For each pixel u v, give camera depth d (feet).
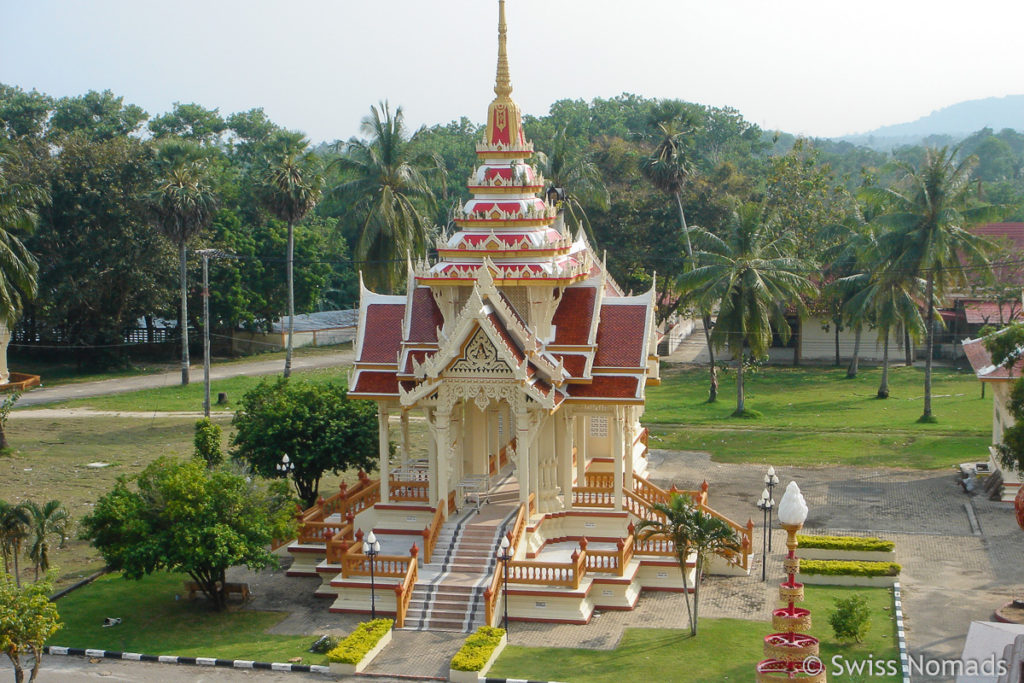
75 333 315.37
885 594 126.00
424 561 128.06
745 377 289.53
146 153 309.01
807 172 331.57
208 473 134.51
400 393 131.54
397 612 120.16
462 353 130.00
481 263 137.49
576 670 106.42
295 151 266.77
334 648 110.32
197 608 127.34
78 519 163.02
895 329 262.88
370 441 160.45
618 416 134.62
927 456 192.44
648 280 325.21
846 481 177.58
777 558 139.23
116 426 233.55
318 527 139.95
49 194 288.71
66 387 286.46
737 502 165.78
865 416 229.04
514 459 131.23
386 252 248.32
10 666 110.22
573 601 120.37
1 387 274.98
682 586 129.59
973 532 147.95
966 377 275.80
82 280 293.23
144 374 307.17
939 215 214.90
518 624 120.78
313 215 405.59
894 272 227.81
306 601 129.59
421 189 249.96
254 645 115.14
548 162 263.90
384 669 108.47
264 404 165.58
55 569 103.45
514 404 129.08
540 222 141.18
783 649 81.46
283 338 351.25
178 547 117.39
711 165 442.50
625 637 115.44
